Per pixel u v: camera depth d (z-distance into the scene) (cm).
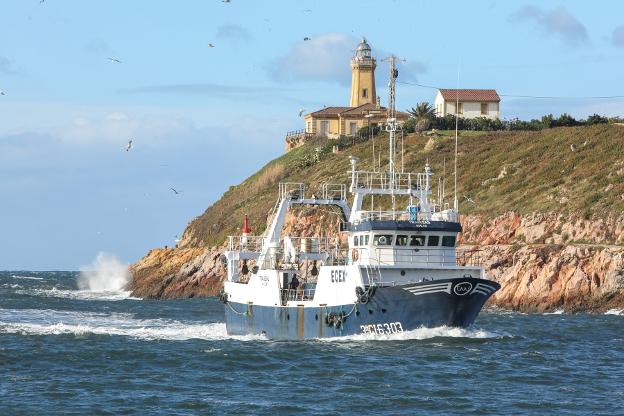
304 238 19575
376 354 15912
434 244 17175
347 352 16138
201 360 16012
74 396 13188
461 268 16988
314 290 18438
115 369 15400
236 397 13000
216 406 12438
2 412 12225
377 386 13588
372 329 16788
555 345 17638
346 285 16850
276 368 15088
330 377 14288
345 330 17012
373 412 12069
